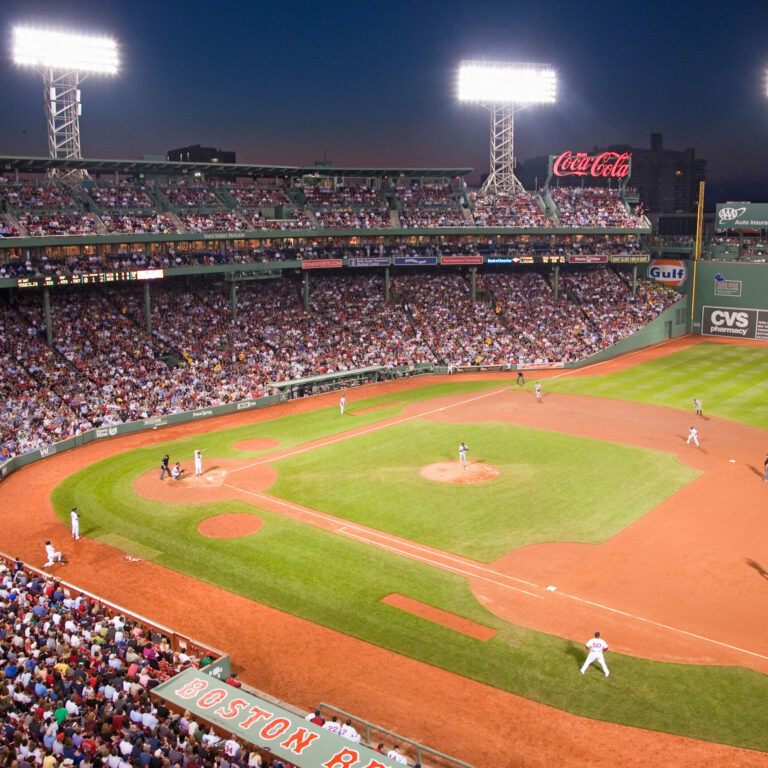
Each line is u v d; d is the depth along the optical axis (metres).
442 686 23.84
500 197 91.56
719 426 53.53
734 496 39.50
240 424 57.16
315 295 81.19
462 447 44.72
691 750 20.55
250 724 19.47
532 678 24.17
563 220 90.44
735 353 81.62
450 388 68.38
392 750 19.11
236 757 18.20
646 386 67.38
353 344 75.00
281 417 59.03
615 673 24.30
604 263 96.44
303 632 27.23
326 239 82.00
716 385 67.06
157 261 67.81
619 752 20.50
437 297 85.94
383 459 46.91
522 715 22.27
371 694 23.45
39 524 38.00
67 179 69.56
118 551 34.50
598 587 30.03
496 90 88.56
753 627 26.84
